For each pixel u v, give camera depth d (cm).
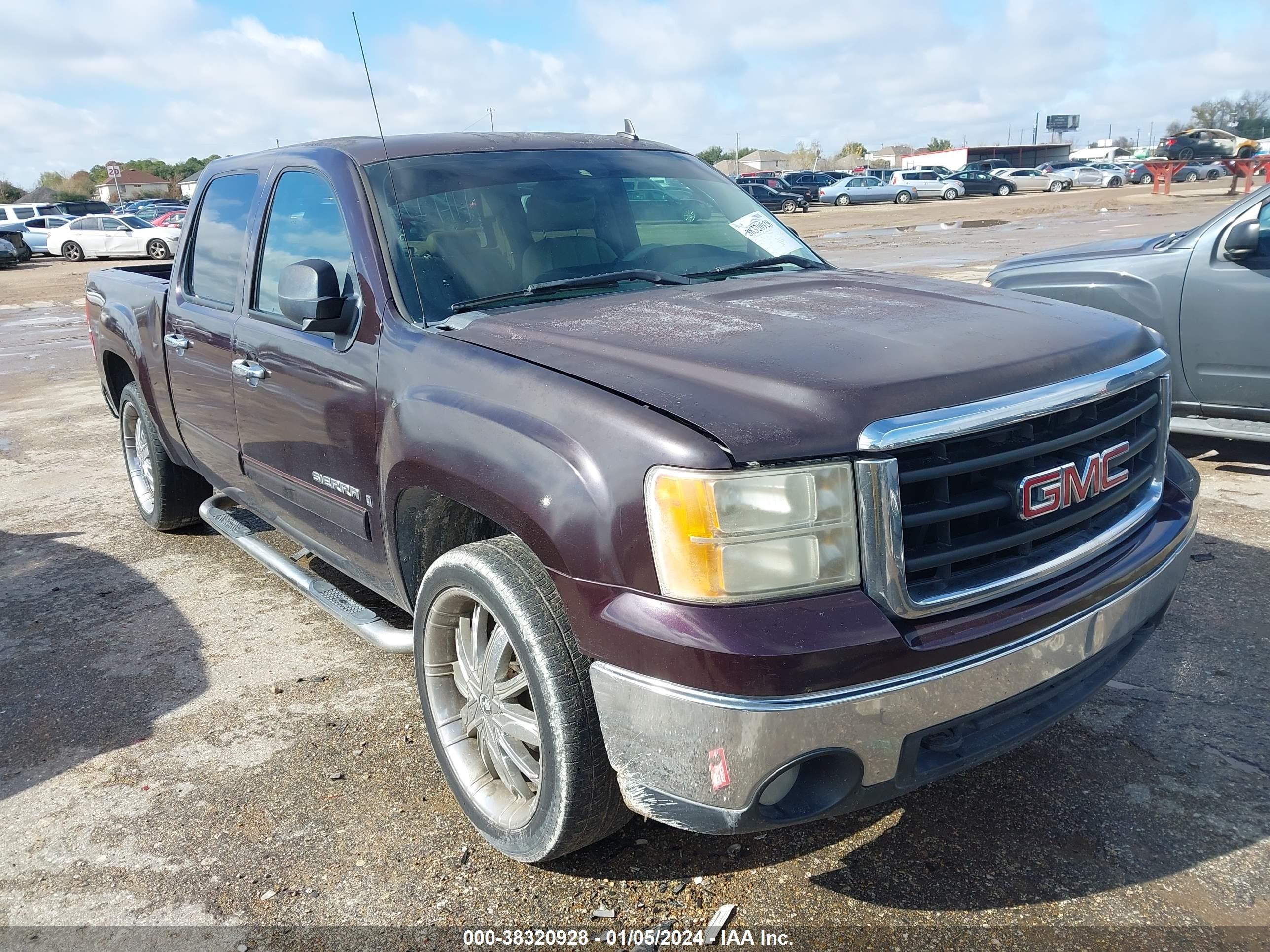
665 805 208
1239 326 514
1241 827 257
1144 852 249
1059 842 255
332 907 244
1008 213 3055
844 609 197
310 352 315
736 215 368
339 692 353
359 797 289
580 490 211
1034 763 289
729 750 194
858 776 204
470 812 264
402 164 325
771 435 197
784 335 238
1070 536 233
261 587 456
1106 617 229
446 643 273
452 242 306
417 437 259
